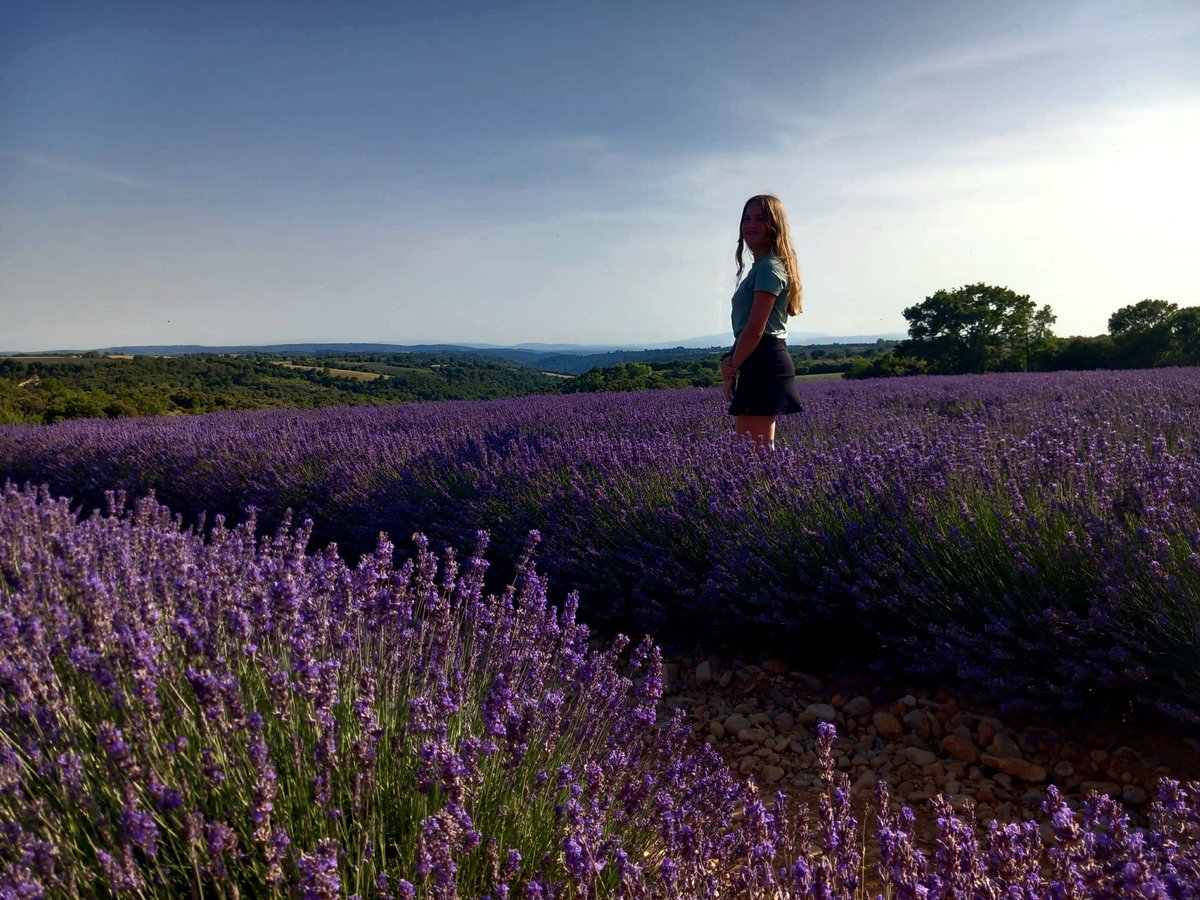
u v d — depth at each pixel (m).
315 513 6.13
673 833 1.77
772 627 3.66
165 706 1.89
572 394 14.29
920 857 1.58
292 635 2.10
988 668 2.84
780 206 4.54
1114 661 2.62
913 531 3.44
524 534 4.65
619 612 4.03
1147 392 9.19
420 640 2.49
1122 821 1.51
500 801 1.88
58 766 1.49
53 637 2.02
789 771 2.80
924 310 49.78
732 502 3.97
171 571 2.64
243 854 1.44
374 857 1.66
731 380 4.73
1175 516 2.93
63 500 4.52
